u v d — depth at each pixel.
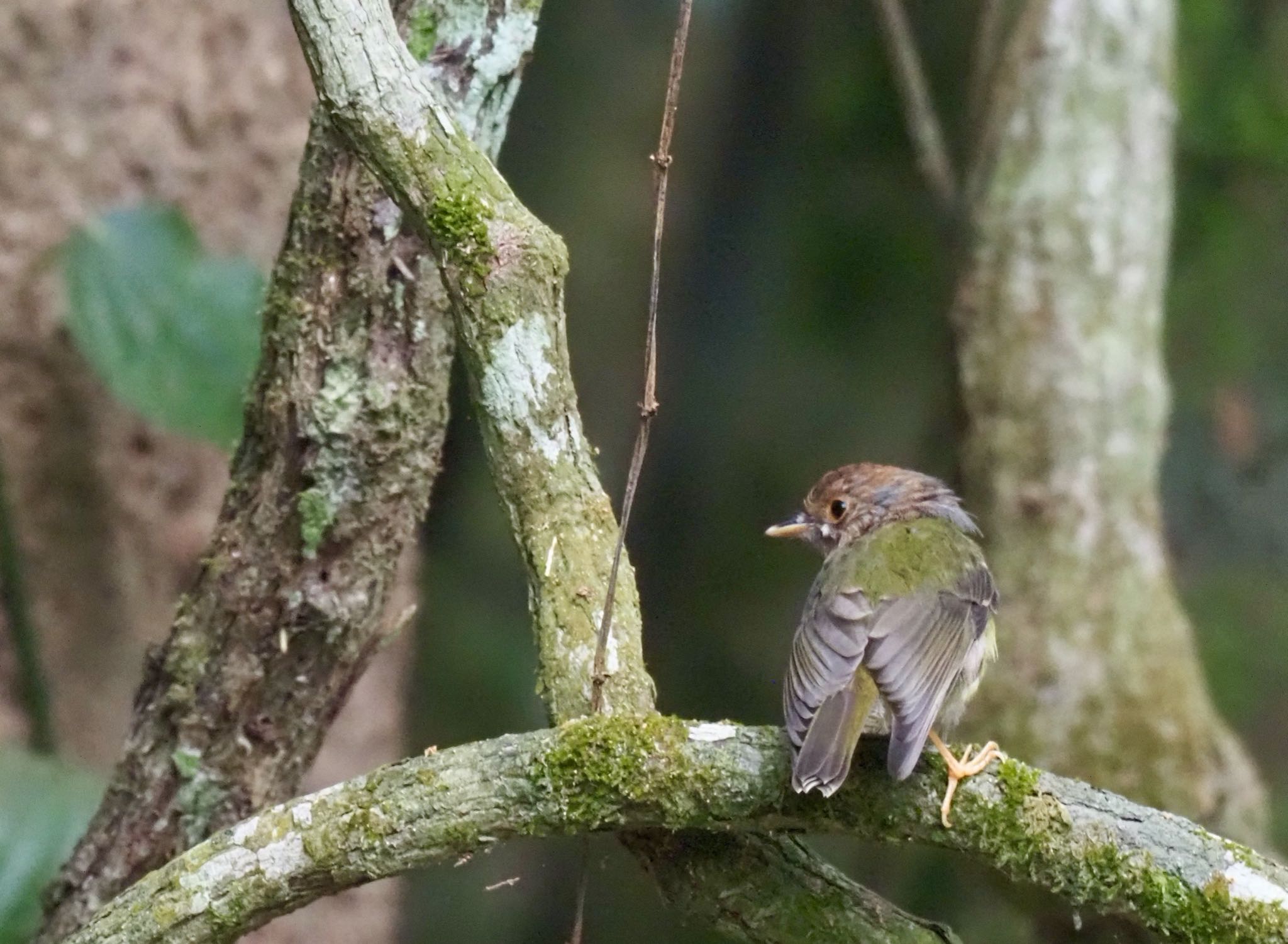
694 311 16.27
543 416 5.59
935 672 6.14
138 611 10.30
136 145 10.25
